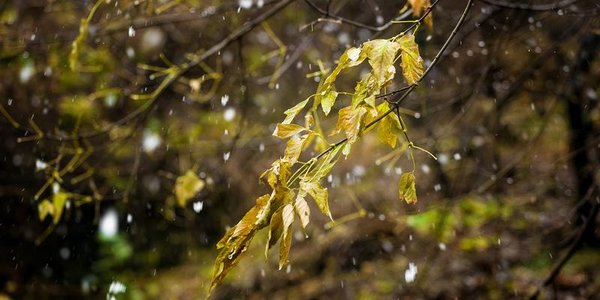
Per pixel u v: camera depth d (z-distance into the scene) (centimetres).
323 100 126
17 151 573
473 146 516
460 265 564
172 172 595
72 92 504
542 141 599
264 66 679
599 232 524
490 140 515
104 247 662
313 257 654
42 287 644
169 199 542
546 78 440
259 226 120
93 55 395
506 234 564
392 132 133
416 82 127
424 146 469
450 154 536
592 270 518
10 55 367
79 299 643
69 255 668
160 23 348
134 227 670
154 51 632
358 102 123
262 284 641
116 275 673
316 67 621
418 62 126
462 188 545
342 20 214
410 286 563
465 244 566
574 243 331
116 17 366
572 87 429
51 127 539
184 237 700
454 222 562
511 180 521
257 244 706
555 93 416
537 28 419
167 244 701
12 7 440
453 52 360
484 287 539
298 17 596
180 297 647
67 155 555
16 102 537
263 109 597
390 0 478
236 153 656
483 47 396
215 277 122
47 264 661
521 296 512
